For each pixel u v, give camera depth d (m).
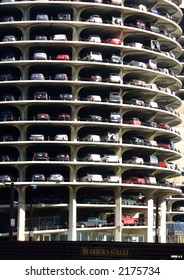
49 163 89.62
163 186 98.75
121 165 92.81
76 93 92.75
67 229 91.19
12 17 92.94
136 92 98.00
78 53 93.94
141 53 97.94
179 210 127.88
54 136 93.25
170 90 106.56
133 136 99.06
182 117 133.38
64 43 92.00
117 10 95.75
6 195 95.25
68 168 93.62
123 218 95.50
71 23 92.31
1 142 90.38
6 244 43.31
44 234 91.00
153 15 99.06
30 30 93.88
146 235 98.31
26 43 91.88
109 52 97.06
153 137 100.19
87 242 43.31
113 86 94.38
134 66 95.81
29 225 86.31
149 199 98.62
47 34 95.06
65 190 94.81
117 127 94.19
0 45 92.81
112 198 98.00
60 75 91.62
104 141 92.75
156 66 99.12
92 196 97.25
